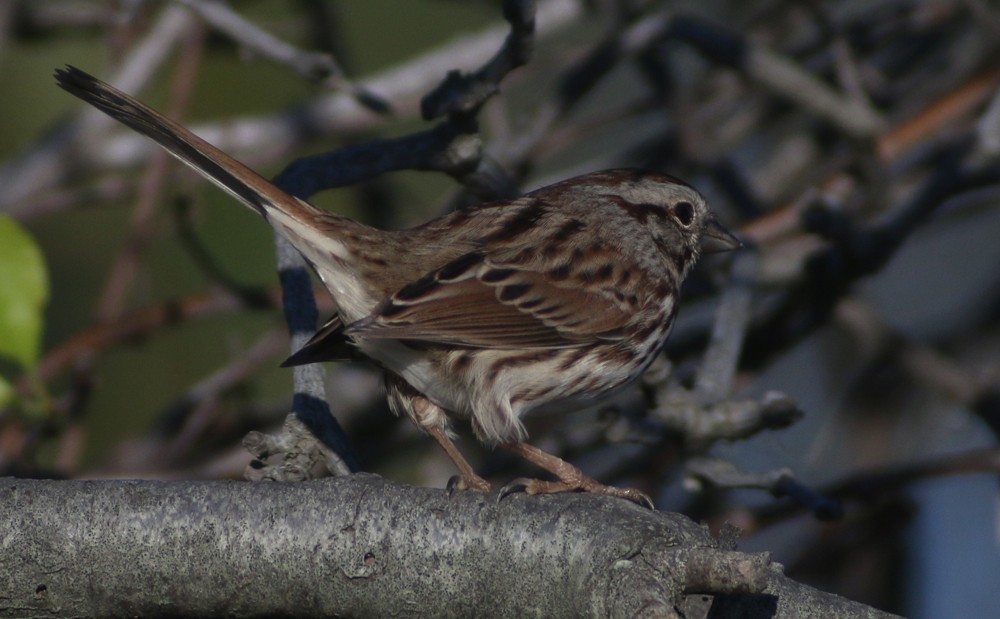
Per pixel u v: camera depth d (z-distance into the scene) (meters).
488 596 6.22
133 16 12.14
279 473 7.12
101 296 13.79
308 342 7.46
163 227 12.87
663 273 9.23
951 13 13.08
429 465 12.53
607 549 5.87
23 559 6.45
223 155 7.68
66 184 12.95
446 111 8.26
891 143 11.94
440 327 7.89
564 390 8.59
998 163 10.77
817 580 12.23
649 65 12.80
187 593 6.50
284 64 9.29
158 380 13.65
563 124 13.98
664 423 8.93
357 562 6.38
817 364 14.61
